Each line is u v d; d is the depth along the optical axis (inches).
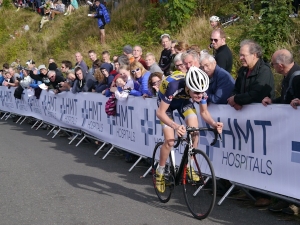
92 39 522.0
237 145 157.2
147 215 155.4
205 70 171.9
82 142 304.5
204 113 152.6
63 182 202.7
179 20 417.4
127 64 229.5
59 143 304.7
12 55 651.5
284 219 145.8
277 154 140.8
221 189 173.8
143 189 188.5
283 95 153.6
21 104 409.7
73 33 579.2
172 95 147.2
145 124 210.1
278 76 262.7
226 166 163.2
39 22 724.0
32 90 376.8
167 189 182.4
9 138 332.2
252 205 161.2
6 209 166.9
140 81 223.0
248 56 158.9
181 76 148.7
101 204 169.3
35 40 658.8
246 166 153.6
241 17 357.4
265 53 292.2
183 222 147.4
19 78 418.3
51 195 182.7
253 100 152.5
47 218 155.6
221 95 169.6
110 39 502.0
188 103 155.5
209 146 171.6
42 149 284.4
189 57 168.2
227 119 160.9
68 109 309.4
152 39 434.6
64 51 549.0
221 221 146.6
